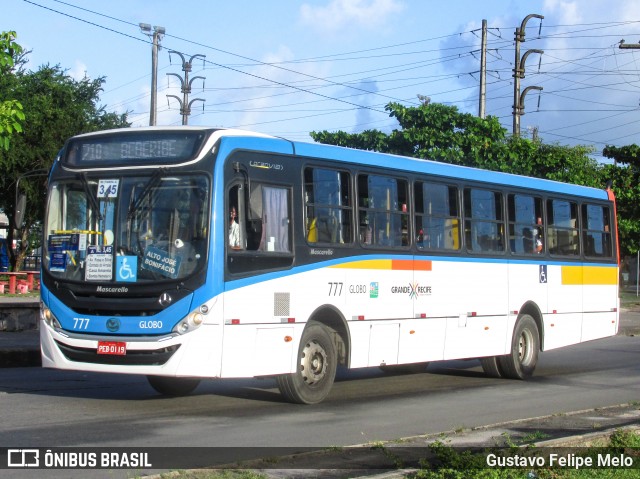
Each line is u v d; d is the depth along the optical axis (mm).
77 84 50594
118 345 10688
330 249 12445
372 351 13141
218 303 10727
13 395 12562
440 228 14688
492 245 15914
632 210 45000
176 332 10586
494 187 16094
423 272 14188
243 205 11156
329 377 12422
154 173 10984
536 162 29344
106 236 11016
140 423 10367
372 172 13406
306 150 12266
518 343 16359
